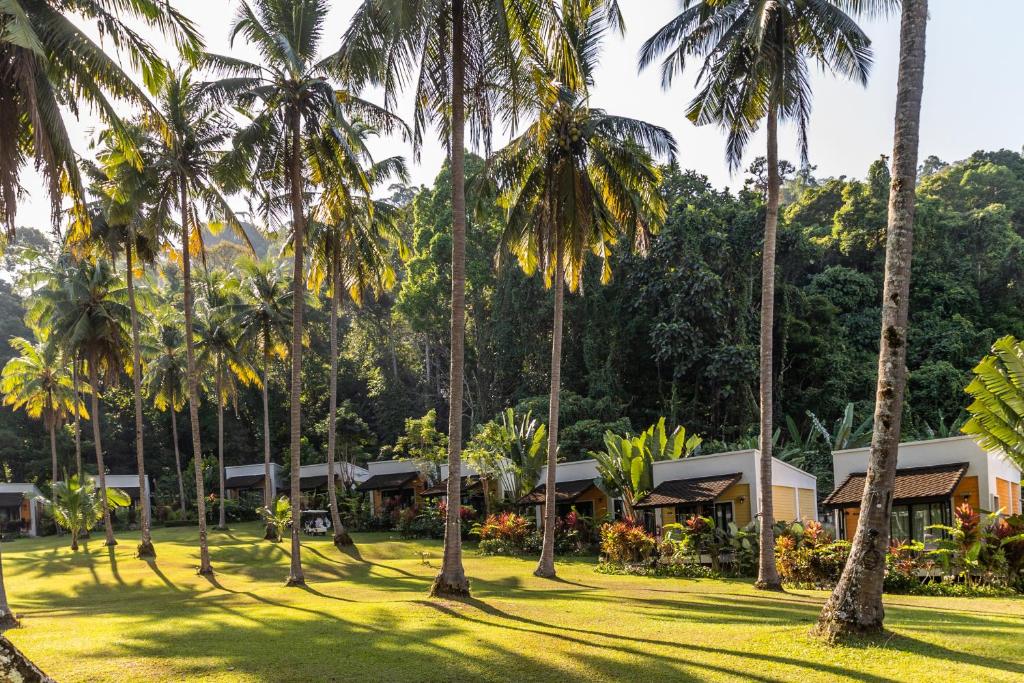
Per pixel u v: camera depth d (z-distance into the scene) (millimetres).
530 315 46562
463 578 15961
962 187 59406
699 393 44688
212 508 50469
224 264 57500
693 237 42062
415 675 9148
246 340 41000
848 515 23703
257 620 13891
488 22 15383
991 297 49375
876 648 9406
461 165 16203
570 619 13094
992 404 17250
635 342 46125
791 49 18344
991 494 21109
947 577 17375
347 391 61281
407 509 40000
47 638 11906
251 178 22250
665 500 27156
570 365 47406
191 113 23344
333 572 26953
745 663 9242
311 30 21844
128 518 50969
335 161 22703
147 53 13867
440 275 49906
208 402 59344
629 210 21516
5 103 13000
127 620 14594
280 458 59406
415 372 58625
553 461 23516
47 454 54594
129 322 36219
